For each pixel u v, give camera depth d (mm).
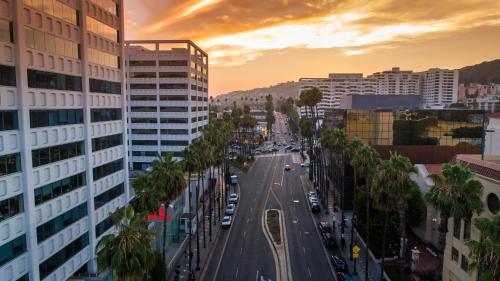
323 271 43594
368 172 40719
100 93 40344
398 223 45406
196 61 91938
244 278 41875
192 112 88500
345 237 55125
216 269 44438
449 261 35750
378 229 44812
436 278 30516
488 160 35344
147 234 23938
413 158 70938
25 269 28078
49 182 31203
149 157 87938
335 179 74250
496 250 18609
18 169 27875
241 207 71312
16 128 27719
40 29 30188
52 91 31719
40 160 30234
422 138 70875
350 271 43312
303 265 45250
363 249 49875
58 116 32875
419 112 70312
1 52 26094
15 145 27391
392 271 41906
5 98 26422
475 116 70438
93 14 38750
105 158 41500
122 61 45531
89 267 37625
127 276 22047
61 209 32750
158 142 87312
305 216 65375
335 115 80562
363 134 71125
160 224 47438
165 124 86812
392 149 70812
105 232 40875
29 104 28750
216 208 70625
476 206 26047
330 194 80938
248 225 60875
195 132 91562
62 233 32656
